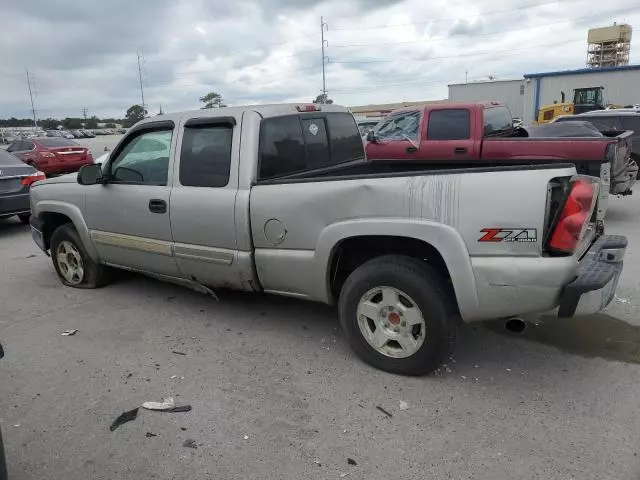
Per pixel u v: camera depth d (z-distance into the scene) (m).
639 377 3.58
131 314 5.00
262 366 3.89
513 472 2.70
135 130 4.80
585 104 27.77
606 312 4.68
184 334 4.50
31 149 17.48
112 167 5.02
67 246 5.75
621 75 35.06
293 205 3.82
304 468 2.78
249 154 4.07
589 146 7.76
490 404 3.31
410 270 3.45
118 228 5.02
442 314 3.41
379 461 2.82
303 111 4.65
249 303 5.16
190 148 4.38
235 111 4.18
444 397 3.40
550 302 3.12
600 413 3.18
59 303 5.38
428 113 9.41
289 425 3.16
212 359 4.03
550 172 3.03
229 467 2.81
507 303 3.21
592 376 3.61
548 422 3.10
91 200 5.21
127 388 3.63
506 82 39.84
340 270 4.09
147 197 4.65
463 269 3.24
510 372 3.69
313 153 4.74
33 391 3.64
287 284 4.05
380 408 3.30
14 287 6.02
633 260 6.29
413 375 3.65
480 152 8.88
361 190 3.52
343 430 3.09
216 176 4.22
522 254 3.11
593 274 3.21
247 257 4.12
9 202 9.27
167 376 3.78
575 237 3.03
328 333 4.43
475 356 3.94
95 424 3.23
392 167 5.10
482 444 2.93
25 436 3.14
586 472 2.68
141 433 3.12
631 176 8.95
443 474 2.71
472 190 3.18
